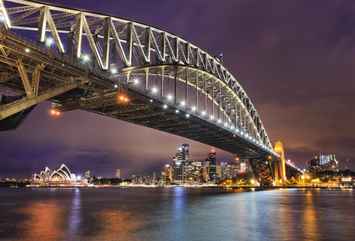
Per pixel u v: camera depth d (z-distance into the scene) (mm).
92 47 49188
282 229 37719
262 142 151125
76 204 82438
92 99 53656
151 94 60500
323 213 55875
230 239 31609
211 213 56188
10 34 35500
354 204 78000
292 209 64062
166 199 106562
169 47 76750
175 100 74250
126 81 55062
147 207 70625
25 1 39938
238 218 48312
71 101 53594
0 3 36938
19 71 37875
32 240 31188
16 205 78938
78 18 47250
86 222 43812
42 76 42594
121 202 90812
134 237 32531
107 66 51688
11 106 37031
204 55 99188
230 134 100000
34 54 38250
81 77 45500
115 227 39031
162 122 77375
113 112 63844
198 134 96125
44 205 79062
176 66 76938
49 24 42219
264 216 51125
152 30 70438
